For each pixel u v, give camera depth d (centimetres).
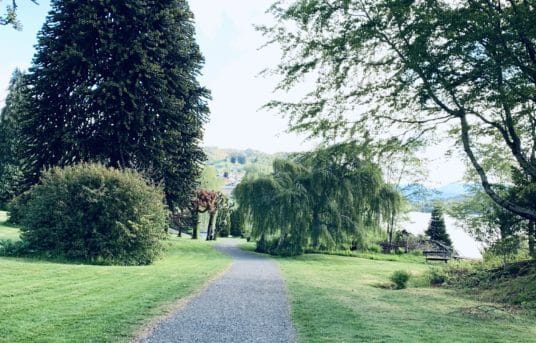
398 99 1287
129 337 597
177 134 2311
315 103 1368
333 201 2931
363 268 2261
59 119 2264
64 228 1802
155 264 1902
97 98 2116
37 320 662
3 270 1185
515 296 1150
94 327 636
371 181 2903
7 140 4656
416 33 1107
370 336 656
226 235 5809
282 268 1952
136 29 2369
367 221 3022
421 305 1039
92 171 1875
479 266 1694
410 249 3994
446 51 1089
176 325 683
